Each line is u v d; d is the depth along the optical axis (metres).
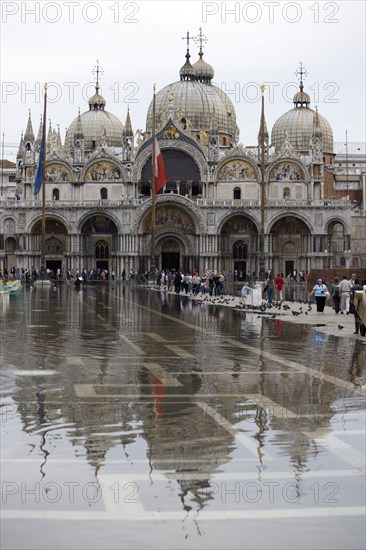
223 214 155.50
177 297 92.75
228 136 175.88
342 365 32.53
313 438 19.75
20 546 13.02
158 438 19.75
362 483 16.20
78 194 159.00
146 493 15.56
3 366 31.44
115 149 177.38
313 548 13.03
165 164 159.50
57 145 167.00
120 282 147.12
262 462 17.64
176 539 13.34
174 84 175.00
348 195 180.75
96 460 17.80
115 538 13.38
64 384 27.34
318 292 65.06
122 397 25.08
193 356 35.25
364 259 171.75
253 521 14.19
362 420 21.84
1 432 20.30
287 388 26.91
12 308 67.19
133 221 156.00
